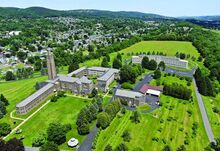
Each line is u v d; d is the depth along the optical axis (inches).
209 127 6161.4
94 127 5959.6
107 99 7608.3
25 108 6653.5
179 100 7583.7
